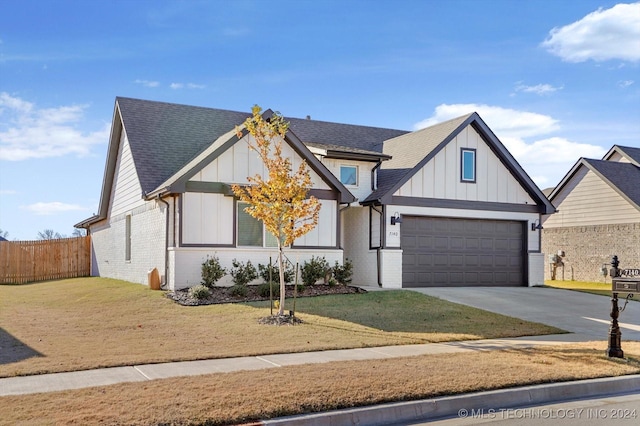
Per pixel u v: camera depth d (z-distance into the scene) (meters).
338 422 6.91
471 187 21.88
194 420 6.43
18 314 14.71
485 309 16.06
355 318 14.00
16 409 6.70
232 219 17.84
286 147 18.70
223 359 9.75
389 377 8.36
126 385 7.82
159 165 20.11
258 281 18.14
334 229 19.39
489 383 8.26
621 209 27.08
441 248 21.28
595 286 25.62
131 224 21.83
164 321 13.28
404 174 20.44
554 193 30.67
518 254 22.94
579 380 8.84
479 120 21.86
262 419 6.69
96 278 25.67
